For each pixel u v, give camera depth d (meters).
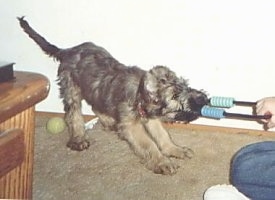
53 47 2.12
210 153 1.98
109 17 2.19
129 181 1.73
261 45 2.04
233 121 2.18
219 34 2.07
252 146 1.43
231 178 1.42
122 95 1.83
